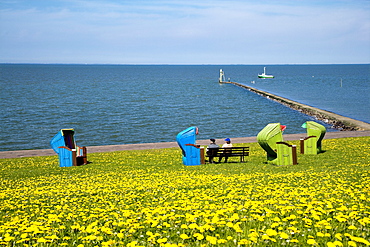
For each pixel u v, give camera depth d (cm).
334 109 7544
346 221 830
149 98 9981
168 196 1282
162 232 838
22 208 1208
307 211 922
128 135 5156
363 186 1306
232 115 6994
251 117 6744
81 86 14438
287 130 5472
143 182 1672
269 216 909
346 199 1088
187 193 1325
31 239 814
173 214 954
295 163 2167
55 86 14262
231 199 1173
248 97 10412
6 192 1571
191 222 893
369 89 12938
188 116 6850
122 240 790
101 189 1526
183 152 2397
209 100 9588
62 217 1031
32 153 3503
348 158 2309
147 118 6594
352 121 5656
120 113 7175
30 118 6506
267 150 2250
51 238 798
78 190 1529
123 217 983
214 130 5506
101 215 1013
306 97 10262
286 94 11338
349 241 669
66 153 2511
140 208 1084
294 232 745
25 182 1891
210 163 2364
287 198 1105
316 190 1259
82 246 731
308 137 2605
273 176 1694
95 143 4675
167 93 11588
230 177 1697
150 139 4897
